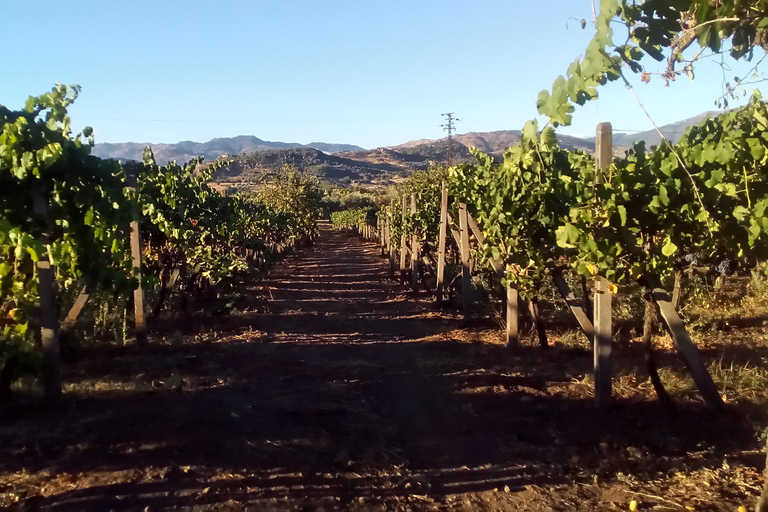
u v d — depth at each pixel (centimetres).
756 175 525
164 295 1014
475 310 1153
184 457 446
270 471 432
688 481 412
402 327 1045
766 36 254
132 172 797
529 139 551
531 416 553
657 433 497
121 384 629
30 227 519
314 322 1092
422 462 459
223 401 589
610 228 508
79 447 456
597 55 270
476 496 403
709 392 528
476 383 660
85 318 789
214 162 1270
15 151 490
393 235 1948
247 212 1916
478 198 834
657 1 249
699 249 659
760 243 558
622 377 646
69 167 520
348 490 409
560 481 423
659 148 541
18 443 461
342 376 705
